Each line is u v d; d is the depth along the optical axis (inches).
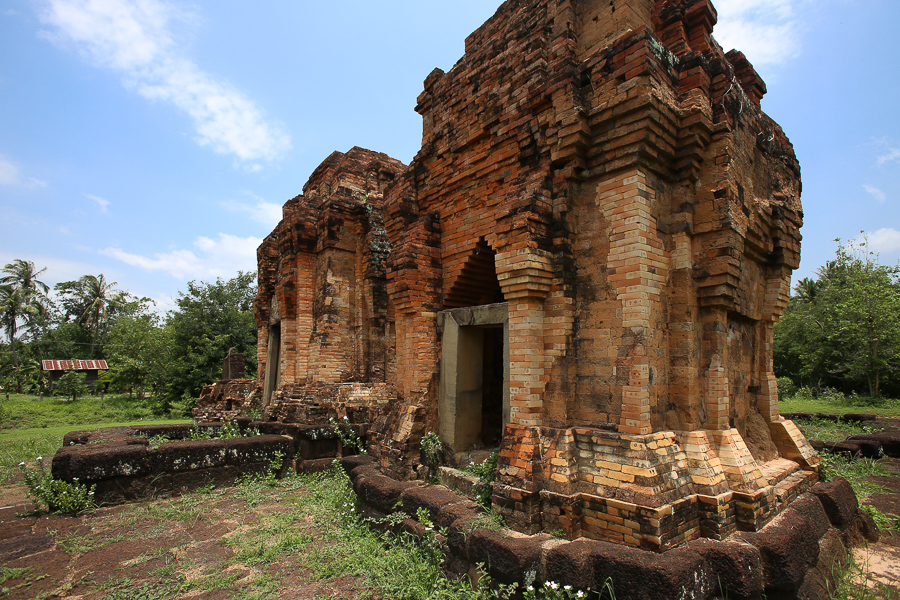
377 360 510.3
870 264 1013.2
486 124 288.4
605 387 208.8
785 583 175.2
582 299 223.6
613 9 233.8
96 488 318.0
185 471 356.2
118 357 1305.4
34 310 1883.6
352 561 226.4
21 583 204.2
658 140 210.1
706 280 218.7
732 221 213.3
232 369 960.3
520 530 199.5
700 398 217.9
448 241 329.7
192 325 1138.7
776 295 303.4
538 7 268.8
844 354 959.0
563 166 233.3
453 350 304.7
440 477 289.1
